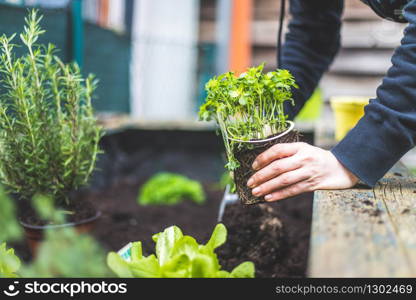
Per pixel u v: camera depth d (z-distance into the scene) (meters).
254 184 1.25
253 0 4.68
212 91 1.25
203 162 3.77
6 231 0.85
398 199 1.14
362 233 0.89
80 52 2.79
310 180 1.21
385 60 4.50
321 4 1.61
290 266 1.43
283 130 1.29
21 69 1.52
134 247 1.13
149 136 3.73
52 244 0.69
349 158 1.18
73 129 1.71
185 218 2.48
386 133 1.14
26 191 1.67
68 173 1.64
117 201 2.85
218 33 4.80
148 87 4.56
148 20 4.73
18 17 2.03
